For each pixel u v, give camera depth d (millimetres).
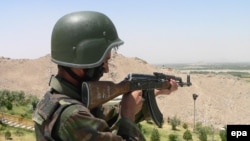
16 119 46344
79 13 3066
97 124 2812
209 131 58000
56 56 3055
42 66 131250
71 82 3037
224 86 134125
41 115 2877
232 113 111188
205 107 111688
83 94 2982
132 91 3348
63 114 2775
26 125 45250
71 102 2852
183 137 50250
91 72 3047
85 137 2754
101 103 3098
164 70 130875
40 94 110938
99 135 2795
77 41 2979
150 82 3547
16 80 121188
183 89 121812
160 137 49375
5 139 38094
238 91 131125
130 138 3039
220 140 53562
